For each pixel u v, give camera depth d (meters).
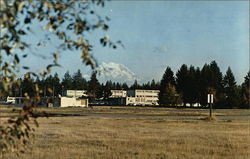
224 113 60.38
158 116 46.00
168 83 116.12
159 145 16.50
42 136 19.73
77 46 3.60
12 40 3.41
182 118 40.38
